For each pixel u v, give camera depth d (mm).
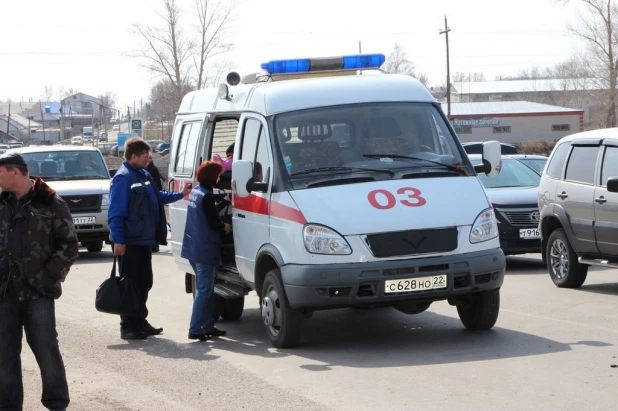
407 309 10055
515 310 10977
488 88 147875
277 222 9133
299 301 8750
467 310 9719
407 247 8688
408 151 9531
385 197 8930
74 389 7859
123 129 166625
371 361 8430
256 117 9922
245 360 8781
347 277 8562
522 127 86688
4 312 6508
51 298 6562
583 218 12453
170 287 14516
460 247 8844
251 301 13164
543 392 7020
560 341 8977
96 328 11047
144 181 10328
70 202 19484
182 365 8695
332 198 8906
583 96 114375
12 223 6461
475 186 9312
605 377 7430
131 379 8180
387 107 9781
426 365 8125
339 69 11109
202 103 11875
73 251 6578
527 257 17125
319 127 9547
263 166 9617
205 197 10086
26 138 162875
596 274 14461
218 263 10195
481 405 6711
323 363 8445
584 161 12711
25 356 9477
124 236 10141
